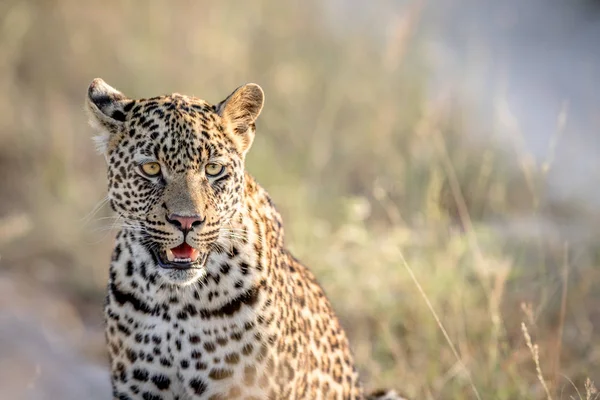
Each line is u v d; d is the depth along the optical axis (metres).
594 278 11.72
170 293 6.95
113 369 7.25
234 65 16.02
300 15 17.56
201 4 16.92
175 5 16.91
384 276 11.12
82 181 14.08
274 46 16.75
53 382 9.94
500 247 12.10
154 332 7.03
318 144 14.46
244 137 7.39
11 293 11.75
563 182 15.88
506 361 9.12
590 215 14.45
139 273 7.04
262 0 17.44
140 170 7.00
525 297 11.09
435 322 10.12
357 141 14.81
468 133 15.38
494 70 19.72
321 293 8.17
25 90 16.03
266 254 7.18
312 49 16.81
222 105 7.23
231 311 6.96
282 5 17.58
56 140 14.50
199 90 15.36
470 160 14.54
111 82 16.14
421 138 14.40
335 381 8.01
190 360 7.02
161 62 15.92
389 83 16.02
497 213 13.84
